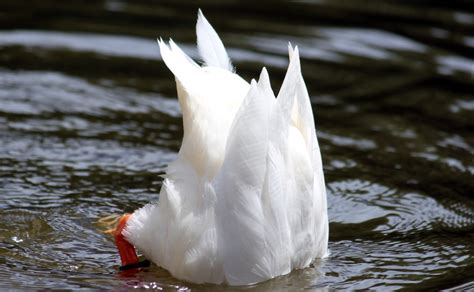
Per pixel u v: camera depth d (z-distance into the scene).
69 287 8.52
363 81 15.71
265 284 8.51
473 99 15.07
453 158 12.62
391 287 8.77
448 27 18.86
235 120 8.12
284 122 8.38
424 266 9.32
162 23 18.41
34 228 9.93
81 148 12.40
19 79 14.97
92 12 19.05
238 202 8.17
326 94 15.03
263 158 8.15
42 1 19.75
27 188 10.98
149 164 11.99
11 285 8.48
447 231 10.32
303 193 8.69
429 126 13.85
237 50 16.66
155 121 13.60
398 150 12.87
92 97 14.41
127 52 16.64
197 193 8.29
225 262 8.30
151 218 8.59
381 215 10.76
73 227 10.02
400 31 18.48
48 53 16.34
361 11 19.95
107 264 9.16
